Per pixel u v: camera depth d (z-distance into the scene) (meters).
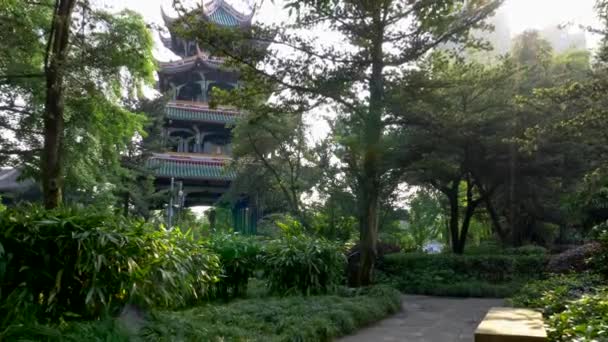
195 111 33.12
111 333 4.79
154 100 29.78
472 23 11.39
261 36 11.45
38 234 4.97
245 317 7.35
